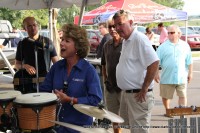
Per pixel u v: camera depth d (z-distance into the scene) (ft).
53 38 20.30
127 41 11.87
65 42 8.84
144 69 11.68
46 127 7.78
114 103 15.11
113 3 43.75
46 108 7.71
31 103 7.55
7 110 8.21
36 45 14.99
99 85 8.91
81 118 8.90
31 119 7.62
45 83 9.58
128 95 11.91
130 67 11.78
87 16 45.19
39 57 14.97
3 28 22.44
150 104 11.85
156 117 20.29
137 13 43.50
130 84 11.79
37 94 8.27
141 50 11.50
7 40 26.96
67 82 8.98
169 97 19.31
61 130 8.73
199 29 80.28
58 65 9.36
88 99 8.60
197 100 26.08
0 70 27.04
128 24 11.72
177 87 19.16
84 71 8.91
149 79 11.43
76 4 20.36
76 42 8.84
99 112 7.85
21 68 14.71
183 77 18.93
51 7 20.68
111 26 14.60
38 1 20.75
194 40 77.20
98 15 43.21
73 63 9.07
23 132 7.79
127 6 43.21
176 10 46.11
